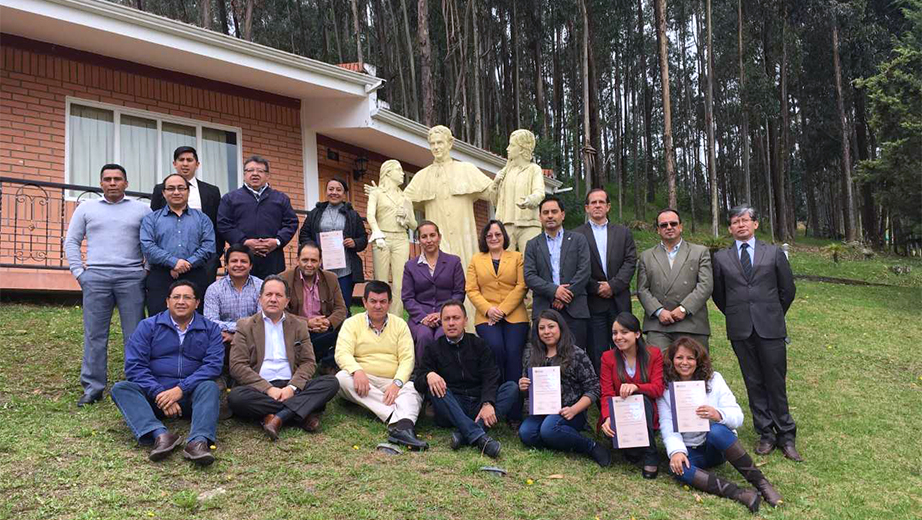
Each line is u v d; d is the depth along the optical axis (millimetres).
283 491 3975
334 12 27719
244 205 6145
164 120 9930
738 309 5570
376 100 11414
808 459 5379
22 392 5246
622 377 5078
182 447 4492
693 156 44281
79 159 9094
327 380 5188
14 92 8562
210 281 5734
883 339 10047
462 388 5469
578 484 4555
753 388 5578
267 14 29203
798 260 22656
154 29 8719
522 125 28516
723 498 4551
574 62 32938
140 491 3852
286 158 11266
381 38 26125
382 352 5602
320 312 6117
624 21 34656
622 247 6008
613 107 41062
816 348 9328
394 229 7031
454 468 4594
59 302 8531
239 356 5105
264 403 4926
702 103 40781
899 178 17078
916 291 15297
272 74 10062
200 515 3635
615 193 40094
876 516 4402
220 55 9414
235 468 4285
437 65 27656
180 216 5539
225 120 10578
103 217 5336
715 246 19234
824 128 35750
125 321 5336
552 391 5066
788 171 36469
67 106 9000
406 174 14406
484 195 7293
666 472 4996
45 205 8680
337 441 4902
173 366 4816
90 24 8211
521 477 4570
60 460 4145
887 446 5773
